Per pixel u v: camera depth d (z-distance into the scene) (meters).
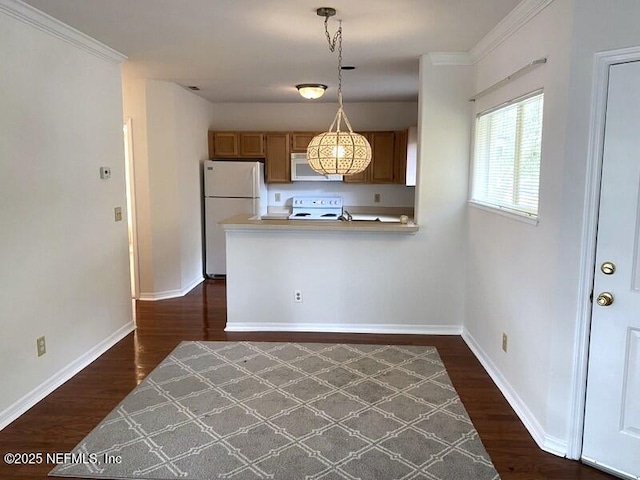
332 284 4.29
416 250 4.21
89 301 3.61
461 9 2.80
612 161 2.13
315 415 2.79
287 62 4.24
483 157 3.75
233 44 3.61
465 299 4.20
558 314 2.35
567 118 2.22
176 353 3.76
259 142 6.57
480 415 2.82
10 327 2.73
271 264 4.27
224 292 5.75
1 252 2.66
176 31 3.29
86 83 3.54
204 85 5.41
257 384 3.20
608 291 2.21
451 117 4.01
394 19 3.00
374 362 3.60
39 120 2.99
